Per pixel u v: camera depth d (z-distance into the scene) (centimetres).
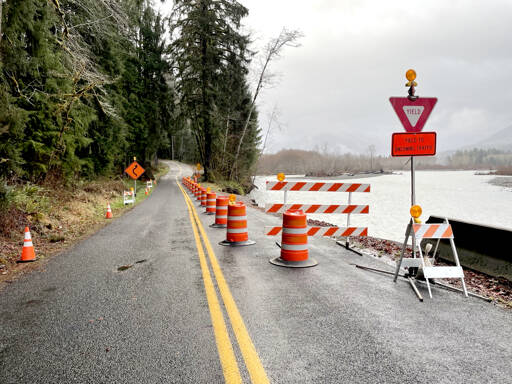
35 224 998
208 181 4091
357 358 309
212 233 1023
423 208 3177
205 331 364
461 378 279
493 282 561
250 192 4653
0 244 801
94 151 2541
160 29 4169
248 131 4584
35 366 300
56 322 392
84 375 284
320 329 369
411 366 296
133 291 498
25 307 441
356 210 810
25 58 1170
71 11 1363
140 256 727
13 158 1126
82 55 1405
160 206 1850
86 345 336
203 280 551
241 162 4709
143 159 4328
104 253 759
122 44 2903
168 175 6141
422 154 609
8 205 974
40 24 1159
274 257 720
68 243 887
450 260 679
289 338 347
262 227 1146
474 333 362
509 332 366
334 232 793
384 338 349
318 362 302
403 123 616
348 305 442
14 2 989
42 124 1438
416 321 393
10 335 361
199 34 3578
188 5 3478
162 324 382
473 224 641
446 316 409
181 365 297
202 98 3759
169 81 4275
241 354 315
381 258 722
